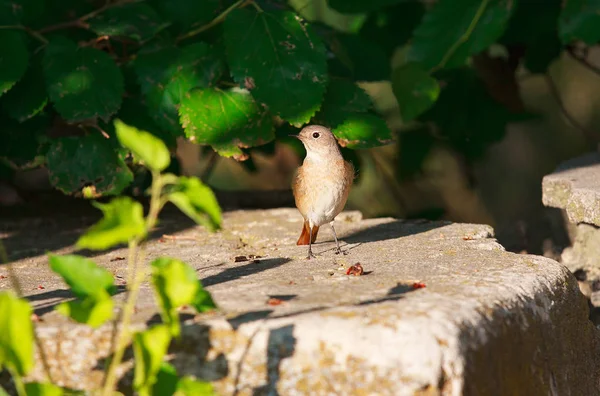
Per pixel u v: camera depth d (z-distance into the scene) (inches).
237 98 442.0
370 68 518.9
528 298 288.8
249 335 248.4
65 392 242.2
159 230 450.3
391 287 289.9
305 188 394.9
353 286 294.4
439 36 489.7
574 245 418.9
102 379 255.0
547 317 294.4
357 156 557.9
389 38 583.8
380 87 712.4
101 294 229.1
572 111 848.9
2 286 331.3
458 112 601.6
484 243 378.9
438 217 624.4
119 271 354.3
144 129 469.4
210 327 250.7
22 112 448.1
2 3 446.3
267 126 442.0
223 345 249.9
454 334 244.8
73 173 450.0
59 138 454.9
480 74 588.7
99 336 254.5
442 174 685.3
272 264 350.9
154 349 223.6
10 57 430.6
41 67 451.8
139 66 451.2
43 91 449.7
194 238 427.2
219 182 759.7
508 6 482.6
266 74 427.8
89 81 436.8
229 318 255.4
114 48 490.3
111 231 216.4
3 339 218.1
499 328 264.2
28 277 350.6
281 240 417.1
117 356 229.6
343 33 528.1
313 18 639.8
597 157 486.0
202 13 472.1
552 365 291.1
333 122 451.8
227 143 436.5
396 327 244.2
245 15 437.1
